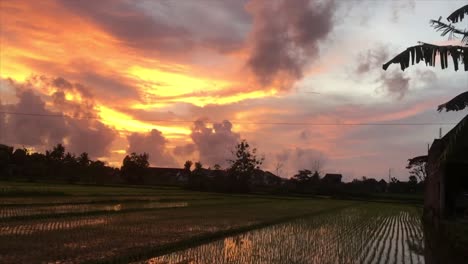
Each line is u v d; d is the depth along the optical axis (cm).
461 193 2903
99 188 7238
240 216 3391
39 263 1354
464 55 954
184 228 2405
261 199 6938
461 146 1320
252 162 10344
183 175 13962
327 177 11475
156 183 11506
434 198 3036
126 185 9512
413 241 2319
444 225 2286
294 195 9375
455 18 1045
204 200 5700
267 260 1623
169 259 1550
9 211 2889
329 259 1705
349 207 5741
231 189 9781
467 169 2698
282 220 3262
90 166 11344
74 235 1967
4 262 1352
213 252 1727
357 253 1867
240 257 1647
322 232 2622
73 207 3419
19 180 8406
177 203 4772
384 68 1013
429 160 3519
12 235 1894
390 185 11481
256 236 2303
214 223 2748
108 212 3247
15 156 10400
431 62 976
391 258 1784
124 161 11325
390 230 2889
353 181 12269
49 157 11431
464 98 1041
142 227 2383
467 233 1756
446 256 1847
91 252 1568
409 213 4859
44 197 4319
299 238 2286
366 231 2778
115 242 1811
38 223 2388
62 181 9325
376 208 5706
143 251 1623
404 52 990
